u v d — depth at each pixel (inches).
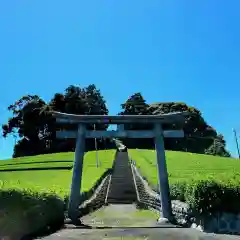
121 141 4315.9
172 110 4439.0
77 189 751.7
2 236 427.8
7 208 441.7
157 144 781.3
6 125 3949.3
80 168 763.4
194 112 4286.4
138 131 788.6
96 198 1182.3
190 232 537.6
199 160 2217.0
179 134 789.9
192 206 571.8
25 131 3828.7
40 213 541.3
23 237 479.5
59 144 3865.7
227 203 537.6
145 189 1344.7
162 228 609.6
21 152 3929.6
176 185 788.0
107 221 767.7
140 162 2330.2
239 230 529.7
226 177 564.7
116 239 485.4
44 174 1787.6
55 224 629.0
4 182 515.5
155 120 787.4
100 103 4507.9
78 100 3978.8
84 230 603.2
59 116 781.9
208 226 541.6
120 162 2662.4
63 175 1702.8
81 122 783.1
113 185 1605.6
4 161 2696.9
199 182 551.2
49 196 593.6
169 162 2100.1
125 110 4734.3
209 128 4384.8
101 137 783.1
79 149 771.4
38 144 3907.5
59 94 3981.3
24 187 515.5
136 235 520.4
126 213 949.8
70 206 739.4
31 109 3811.5
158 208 922.1
